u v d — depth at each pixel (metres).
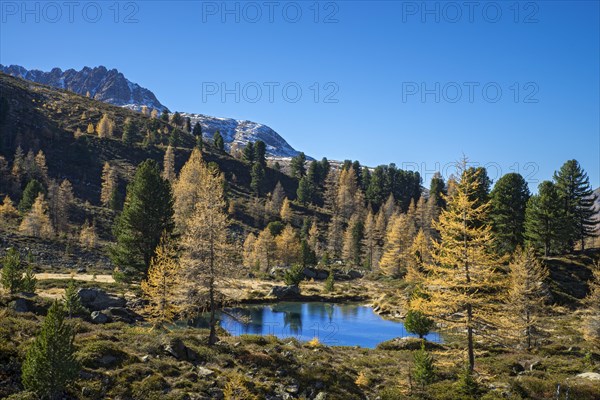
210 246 27.73
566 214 70.44
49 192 97.12
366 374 26.27
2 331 20.34
